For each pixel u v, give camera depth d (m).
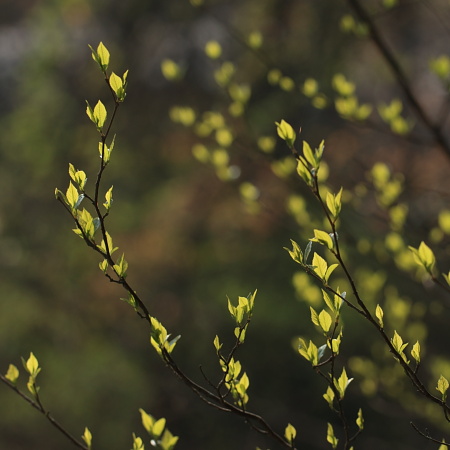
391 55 3.53
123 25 16.23
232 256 12.56
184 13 15.45
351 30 3.58
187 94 14.95
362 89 13.82
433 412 4.15
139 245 12.93
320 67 12.54
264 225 12.00
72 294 13.20
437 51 13.81
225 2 15.17
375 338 9.73
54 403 12.16
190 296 12.56
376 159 9.75
